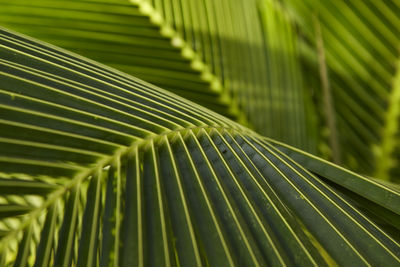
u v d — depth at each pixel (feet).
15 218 2.62
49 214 2.63
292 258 2.51
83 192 2.73
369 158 5.49
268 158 2.85
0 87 2.72
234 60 4.94
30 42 3.02
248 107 5.06
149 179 2.69
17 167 2.61
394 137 5.37
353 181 2.86
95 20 4.38
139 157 2.76
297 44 5.38
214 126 2.98
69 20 4.36
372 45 5.24
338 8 5.16
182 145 2.81
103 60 4.64
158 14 4.51
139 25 4.50
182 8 4.59
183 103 3.14
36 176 2.64
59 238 2.58
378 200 2.80
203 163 2.77
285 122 5.24
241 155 2.86
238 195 2.67
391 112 5.34
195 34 4.71
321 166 2.94
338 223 2.63
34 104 2.71
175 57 4.72
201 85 4.91
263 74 5.12
